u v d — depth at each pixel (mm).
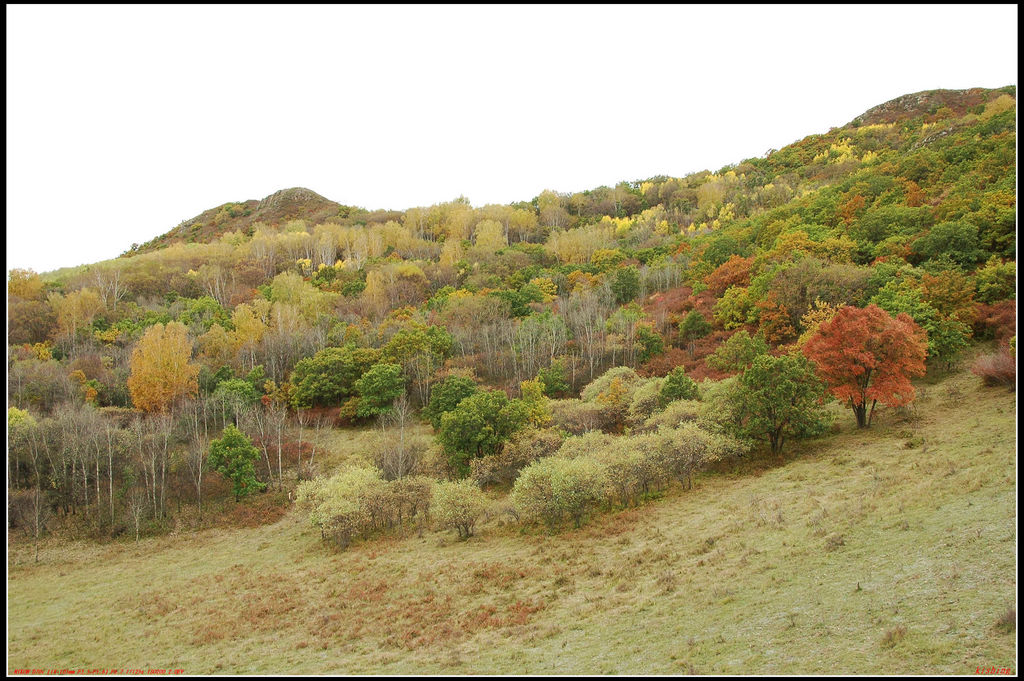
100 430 43812
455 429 43781
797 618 16078
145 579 32250
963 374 40031
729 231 97125
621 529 29594
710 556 22812
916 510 21125
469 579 26172
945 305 44344
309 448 51625
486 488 42281
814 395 35531
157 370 54531
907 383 35094
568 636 18641
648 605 19688
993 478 21797
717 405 38062
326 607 25250
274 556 34469
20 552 36625
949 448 28188
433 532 35375
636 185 183750
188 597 28594
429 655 18922
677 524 28391
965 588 15031
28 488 41219
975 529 18047
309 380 59438
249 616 25109
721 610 17922
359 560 31578
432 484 37375
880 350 35688
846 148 154250
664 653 15984
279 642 22062
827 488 27656
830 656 13789
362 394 57750
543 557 27438
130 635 24516
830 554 19766
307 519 40625
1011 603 13531
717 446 34219
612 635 18016
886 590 16250
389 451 46188
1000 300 45344
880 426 35781
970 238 52719
